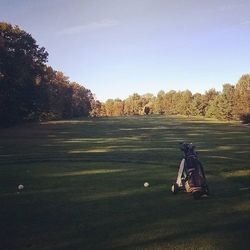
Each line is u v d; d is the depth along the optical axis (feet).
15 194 43.14
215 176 54.54
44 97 241.76
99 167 64.34
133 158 77.82
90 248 26.76
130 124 250.37
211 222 32.24
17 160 73.26
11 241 28.27
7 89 199.82
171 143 119.85
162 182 50.16
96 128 205.77
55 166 65.57
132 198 40.98
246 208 36.47
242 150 96.78
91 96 568.41
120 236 29.09
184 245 27.12
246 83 300.40
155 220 32.94
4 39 202.69
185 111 462.60
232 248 26.53
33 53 233.35
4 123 209.56
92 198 41.06
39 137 143.43
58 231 30.30
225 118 312.29
